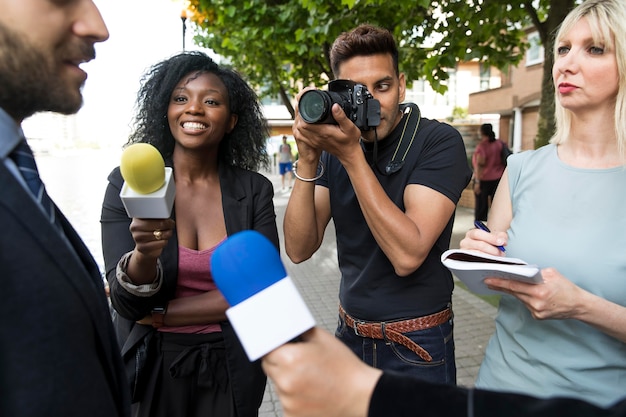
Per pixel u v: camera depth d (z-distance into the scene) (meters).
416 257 1.53
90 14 0.74
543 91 4.26
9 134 0.68
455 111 27.58
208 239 1.76
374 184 1.51
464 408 0.60
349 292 1.82
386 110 1.71
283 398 0.62
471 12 4.47
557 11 3.97
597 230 1.30
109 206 1.67
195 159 1.82
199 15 7.49
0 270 0.57
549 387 1.35
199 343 1.65
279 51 7.29
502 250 1.42
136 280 1.46
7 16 0.65
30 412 0.57
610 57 1.29
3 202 0.58
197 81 1.75
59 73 0.73
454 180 1.66
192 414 1.67
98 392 0.65
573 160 1.43
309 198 1.80
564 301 1.18
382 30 1.74
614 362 1.28
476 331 4.04
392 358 1.74
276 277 0.66
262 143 2.16
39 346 0.58
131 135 1.99
